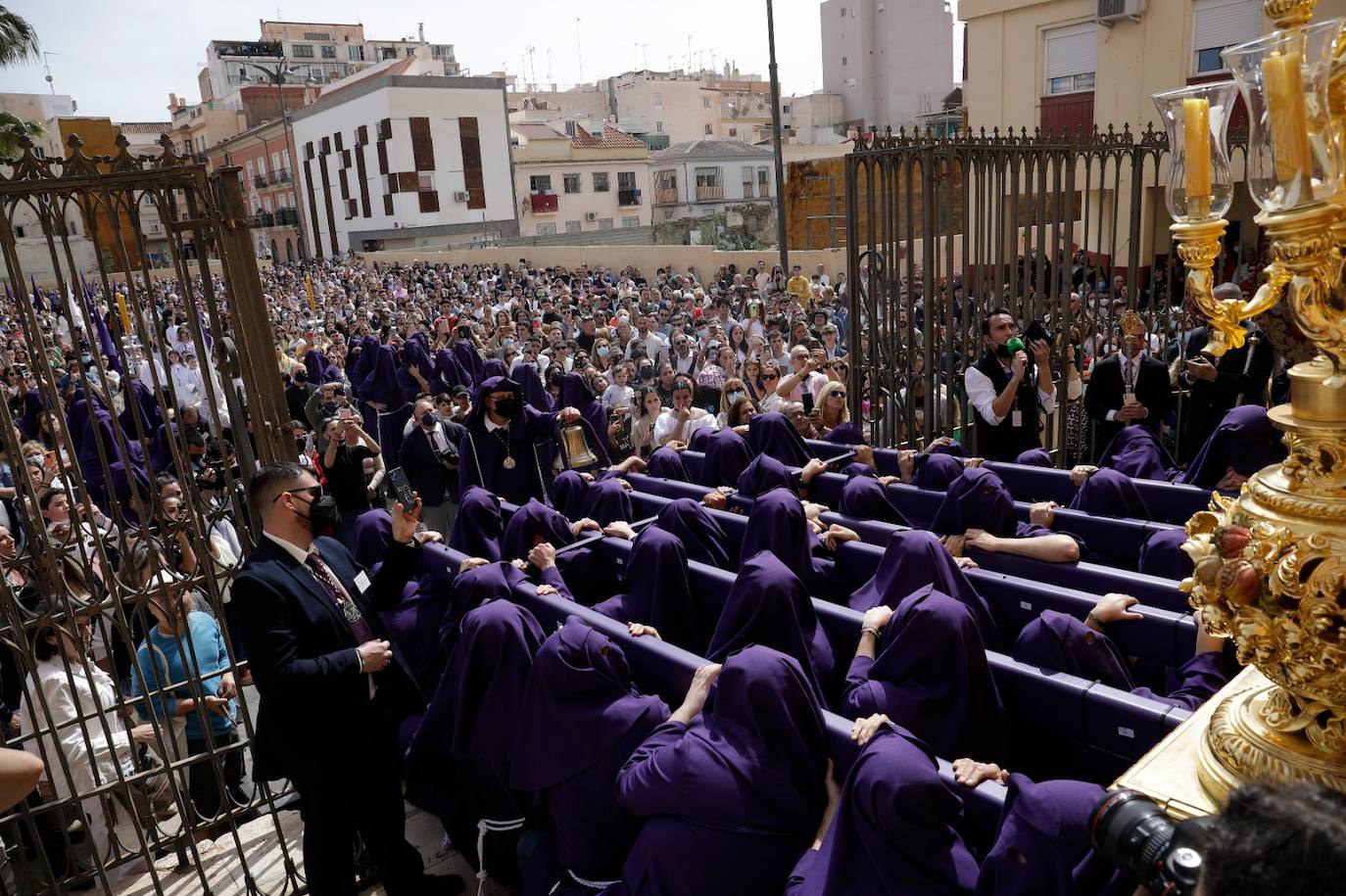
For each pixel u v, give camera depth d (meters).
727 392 9.94
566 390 10.12
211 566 3.84
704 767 2.96
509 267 31.62
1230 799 1.06
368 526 5.59
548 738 3.47
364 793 3.72
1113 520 4.80
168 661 4.53
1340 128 1.33
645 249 27.58
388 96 45.03
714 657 3.85
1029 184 6.86
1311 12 1.28
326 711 3.54
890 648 3.42
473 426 7.31
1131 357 7.21
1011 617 4.26
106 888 3.75
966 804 2.72
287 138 48.41
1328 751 1.36
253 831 4.63
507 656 3.76
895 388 6.99
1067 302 7.10
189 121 70.19
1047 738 3.38
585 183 51.06
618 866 3.43
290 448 4.02
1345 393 1.34
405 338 18.22
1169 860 1.29
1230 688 1.66
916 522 5.81
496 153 48.38
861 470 6.32
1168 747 1.60
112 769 4.23
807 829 2.96
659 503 6.43
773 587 3.80
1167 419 7.56
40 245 18.95
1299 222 1.30
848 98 51.66
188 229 3.71
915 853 2.52
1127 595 3.88
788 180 21.38
